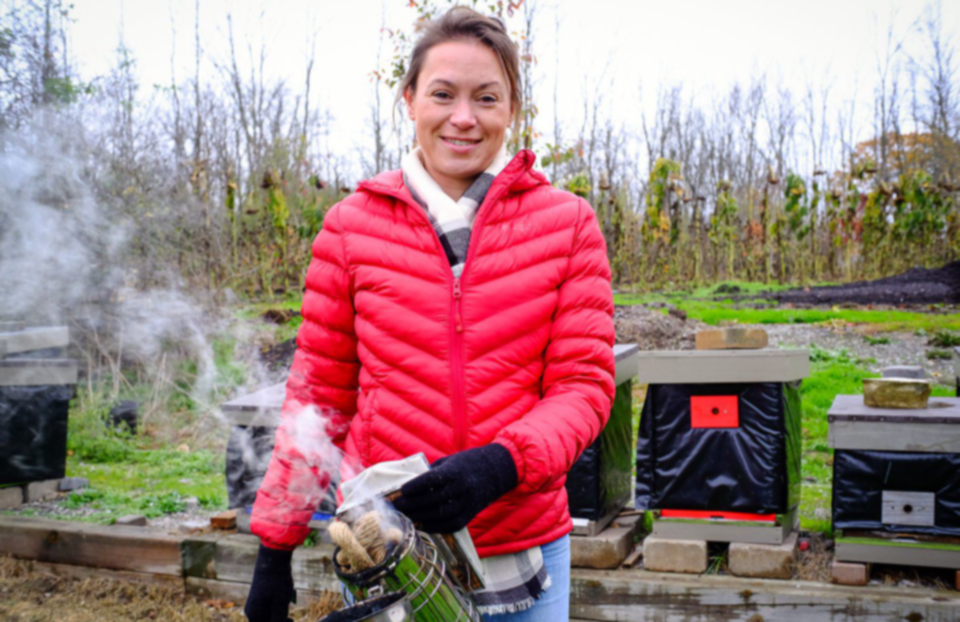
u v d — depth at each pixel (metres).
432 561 1.22
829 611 2.62
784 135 28.38
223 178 12.80
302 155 13.74
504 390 1.46
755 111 28.52
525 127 6.99
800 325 9.44
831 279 18.11
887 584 2.72
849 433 2.74
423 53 1.54
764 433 2.82
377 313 1.48
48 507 4.26
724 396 2.87
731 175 27.83
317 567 3.15
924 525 2.68
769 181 17.59
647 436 3.08
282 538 1.53
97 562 3.58
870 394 2.88
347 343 1.60
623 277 18.77
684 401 2.91
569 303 1.50
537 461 1.30
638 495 3.11
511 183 1.49
